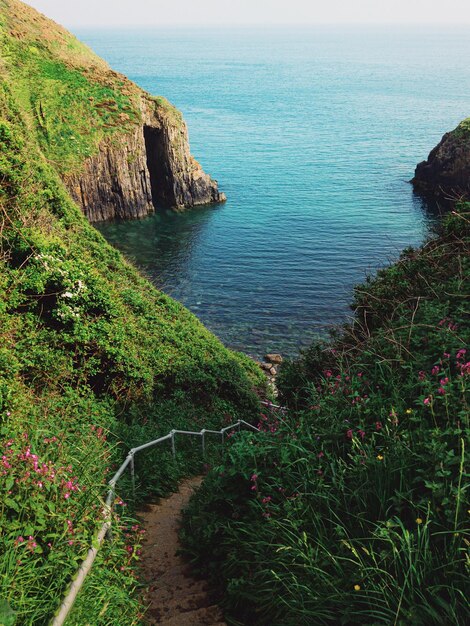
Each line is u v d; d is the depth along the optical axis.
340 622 4.35
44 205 18.88
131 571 5.84
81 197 67.19
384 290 10.70
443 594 4.11
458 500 4.24
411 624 3.93
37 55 72.75
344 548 4.77
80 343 13.73
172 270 52.19
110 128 68.50
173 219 69.12
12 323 12.35
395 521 4.59
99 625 4.51
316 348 11.38
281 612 4.83
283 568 5.05
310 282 48.88
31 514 4.74
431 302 7.97
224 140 119.25
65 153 66.19
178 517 8.05
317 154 104.94
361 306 10.88
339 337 11.62
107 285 18.09
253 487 5.83
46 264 13.66
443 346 6.47
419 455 4.89
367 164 96.19
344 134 126.44
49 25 81.06
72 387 12.86
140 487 9.20
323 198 75.81
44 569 4.36
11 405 8.60
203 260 54.72
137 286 23.16
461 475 4.55
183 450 12.52
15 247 13.66
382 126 137.50
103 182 68.25
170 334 19.50
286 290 47.31
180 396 16.69
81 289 14.12
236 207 73.62
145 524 7.81
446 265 9.89
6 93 25.39
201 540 6.40
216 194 76.38
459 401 5.36
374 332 9.11
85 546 4.88
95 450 7.58
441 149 76.25
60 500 5.10
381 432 5.56
